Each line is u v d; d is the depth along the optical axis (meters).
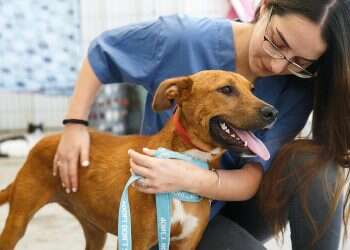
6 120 6.35
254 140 1.73
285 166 1.90
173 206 1.75
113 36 2.09
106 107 5.62
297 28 1.65
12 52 4.99
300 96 2.00
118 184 1.86
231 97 1.74
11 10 4.93
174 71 2.00
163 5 5.31
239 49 1.97
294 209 1.91
